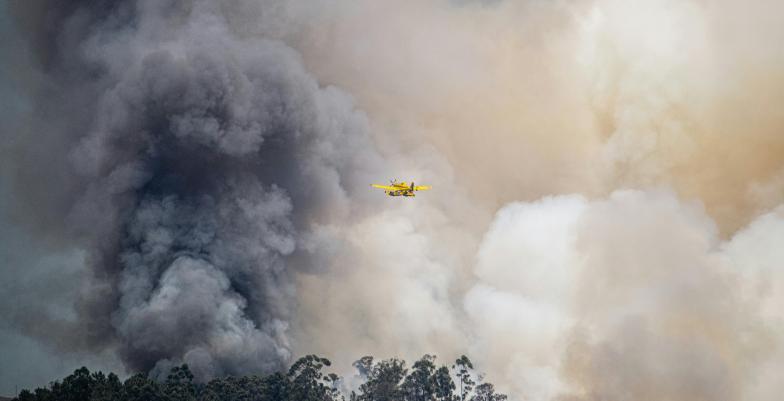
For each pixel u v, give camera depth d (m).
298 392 118.44
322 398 122.56
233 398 114.56
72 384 110.44
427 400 127.12
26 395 109.94
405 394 126.94
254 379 118.75
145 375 122.12
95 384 110.69
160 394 108.56
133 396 107.06
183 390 112.56
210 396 112.75
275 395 117.31
